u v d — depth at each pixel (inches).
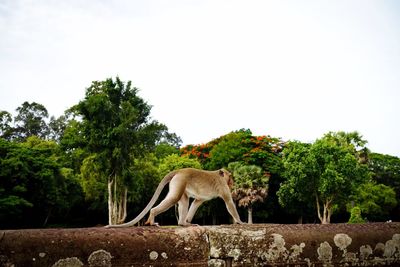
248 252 118.4
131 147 1312.7
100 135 1247.5
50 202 1453.0
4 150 1334.9
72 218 1843.0
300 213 1790.1
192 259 113.3
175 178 178.9
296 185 1508.4
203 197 189.5
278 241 121.1
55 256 103.0
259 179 1451.8
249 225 126.7
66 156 1724.9
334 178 1407.5
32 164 1350.9
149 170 1529.3
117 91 1300.4
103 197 1716.3
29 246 102.3
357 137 1710.1
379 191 1904.5
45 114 2608.3
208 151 1969.7
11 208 1216.8
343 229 129.3
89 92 1312.7
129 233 110.7
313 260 122.3
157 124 1360.7
